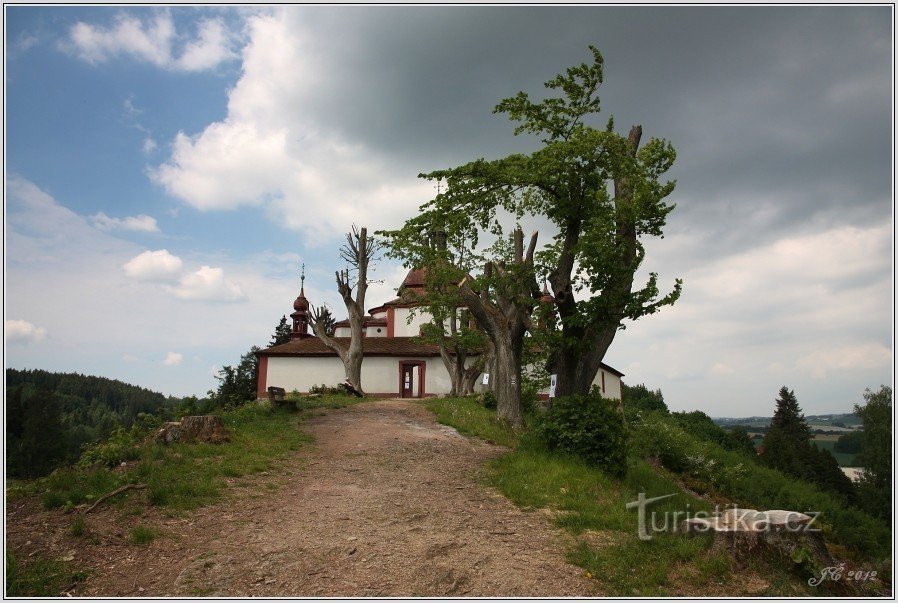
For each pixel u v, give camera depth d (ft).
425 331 103.30
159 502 29.60
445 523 29.07
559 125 53.36
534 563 23.99
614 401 46.50
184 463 37.06
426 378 131.95
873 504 131.03
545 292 80.48
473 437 59.26
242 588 20.92
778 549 23.90
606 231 45.96
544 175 48.57
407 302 110.83
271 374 132.46
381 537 26.43
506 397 64.75
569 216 50.78
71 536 24.32
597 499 34.12
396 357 132.77
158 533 25.62
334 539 25.99
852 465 177.78
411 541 25.99
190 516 28.40
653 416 129.18
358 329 103.40
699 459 81.46
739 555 23.89
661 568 23.26
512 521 30.07
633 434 80.18
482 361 109.40
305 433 54.34
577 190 50.67
